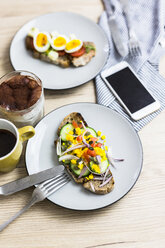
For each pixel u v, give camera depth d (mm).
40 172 567
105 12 804
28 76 620
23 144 632
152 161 621
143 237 545
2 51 746
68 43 707
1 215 561
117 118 637
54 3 819
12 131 557
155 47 752
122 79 699
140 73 724
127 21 796
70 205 543
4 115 593
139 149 600
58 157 592
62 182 568
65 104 686
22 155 621
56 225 554
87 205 547
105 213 566
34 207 567
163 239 544
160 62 744
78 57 709
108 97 688
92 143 570
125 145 614
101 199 555
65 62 707
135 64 730
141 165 585
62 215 562
